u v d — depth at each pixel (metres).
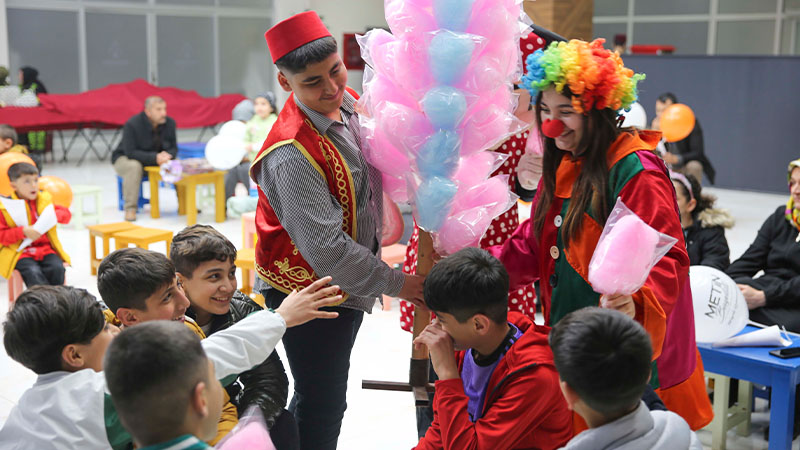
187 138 14.48
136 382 1.35
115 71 13.84
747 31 14.29
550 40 2.45
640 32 15.49
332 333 2.34
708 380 3.81
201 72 14.79
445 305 1.90
